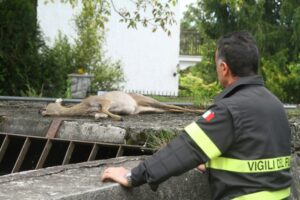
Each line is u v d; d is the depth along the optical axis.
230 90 2.84
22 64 12.23
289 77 16.61
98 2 10.05
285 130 2.88
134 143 5.26
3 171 6.07
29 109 7.42
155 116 6.87
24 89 12.26
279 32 17.22
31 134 5.97
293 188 3.92
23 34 12.25
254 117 2.77
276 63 16.75
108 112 6.30
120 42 19.25
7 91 12.13
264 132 2.77
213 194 2.90
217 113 2.77
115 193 2.98
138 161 3.83
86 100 6.44
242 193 2.78
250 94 2.82
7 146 6.05
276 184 2.82
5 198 2.68
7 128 6.19
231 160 2.79
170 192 3.39
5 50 12.03
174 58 20.08
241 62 2.84
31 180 3.09
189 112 7.42
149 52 19.75
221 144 2.75
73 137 5.68
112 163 3.71
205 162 2.77
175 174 2.78
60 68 13.12
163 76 20.00
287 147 2.90
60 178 3.16
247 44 2.85
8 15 11.98
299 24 16.83
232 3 9.92
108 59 17.14
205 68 19.17
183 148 2.76
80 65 15.35
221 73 2.91
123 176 3.00
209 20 18.05
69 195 2.77
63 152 5.79
